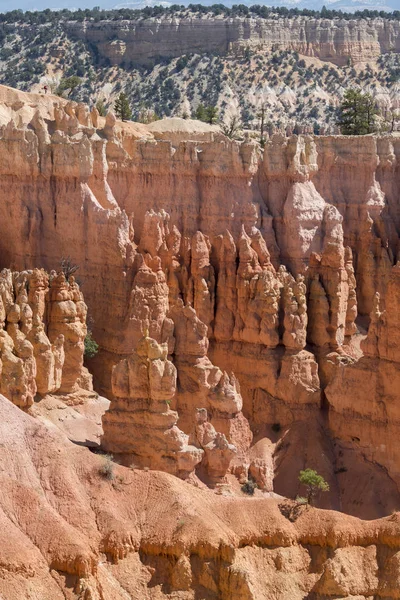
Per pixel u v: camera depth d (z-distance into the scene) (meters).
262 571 65.19
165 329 86.56
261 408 87.50
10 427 68.00
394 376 81.25
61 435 70.69
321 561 66.00
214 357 90.44
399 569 64.62
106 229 90.25
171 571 64.06
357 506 80.44
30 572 60.53
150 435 72.62
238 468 82.06
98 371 89.38
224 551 64.12
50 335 80.19
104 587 62.09
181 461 72.44
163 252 91.38
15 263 92.75
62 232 92.19
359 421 83.31
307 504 69.31
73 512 65.56
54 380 77.31
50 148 92.19
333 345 89.31
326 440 84.81
